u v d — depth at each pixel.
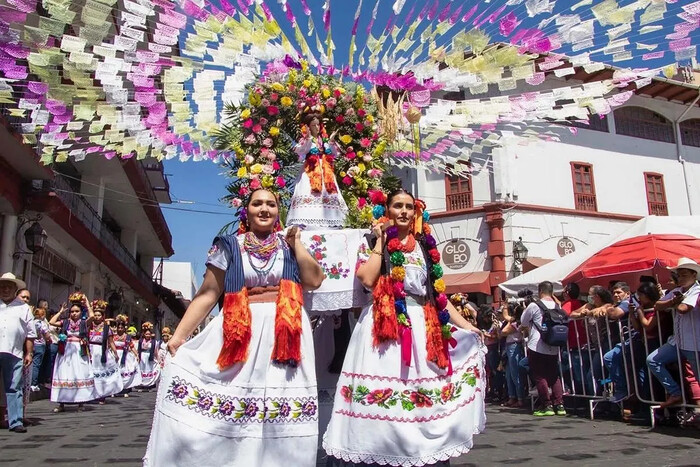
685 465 4.23
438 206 22.11
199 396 3.04
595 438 5.62
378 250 3.47
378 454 3.16
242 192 4.38
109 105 3.58
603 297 7.79
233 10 3.82
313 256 3.65
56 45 3.19
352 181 4.67
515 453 4.85
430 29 3.93
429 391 3.29
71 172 19.52
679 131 24.89
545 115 3.79
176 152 4.10
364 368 3.29
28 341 7.39
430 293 3.52
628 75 3.38
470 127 4.35
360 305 3.63
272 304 3.21
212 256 3.26
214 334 3.20
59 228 15.45
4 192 12.25
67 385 10.05
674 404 6.17
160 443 2.98
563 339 7.52
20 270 13.72
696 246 9.41
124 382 14.71
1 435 6.61
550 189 22.00
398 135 4.82
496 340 10.55
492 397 11.04
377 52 4.32
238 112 4.62
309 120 4.48
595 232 22.22
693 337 5.92
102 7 3.15
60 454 5.21
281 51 4.31
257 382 3.07
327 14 4.42
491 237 21.03
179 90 3.76
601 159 23.17
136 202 23.84
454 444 3.28
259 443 2.97
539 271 12.00
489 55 3.74
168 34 3.53
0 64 3.17
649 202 23.62
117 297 22.88
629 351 7.02
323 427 4.23
